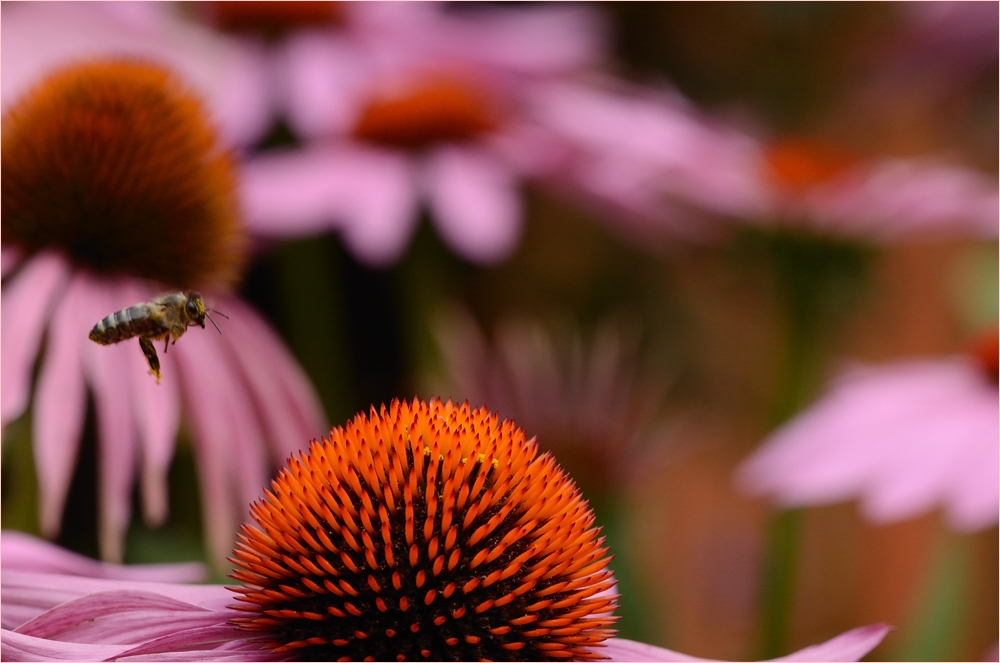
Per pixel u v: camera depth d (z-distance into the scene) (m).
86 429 0.68
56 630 0.46
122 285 0.53
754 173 0.63
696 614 0.75
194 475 0.62
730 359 0.98
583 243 1.00
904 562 0.81
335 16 0.66
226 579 0.53
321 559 0.46
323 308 0.62
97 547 0.68
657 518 0.77
